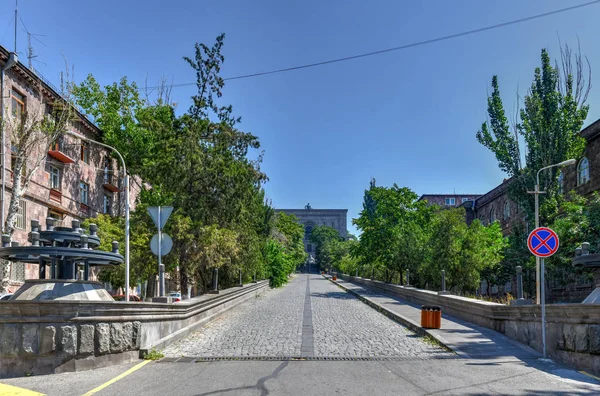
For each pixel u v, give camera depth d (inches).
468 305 614.9
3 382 297.1
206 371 337.7
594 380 307.4
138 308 387.9
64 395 269.3
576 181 1214.3
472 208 2128.4
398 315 697.6
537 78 1171.9
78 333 329.7
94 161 1270.9
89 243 387.2
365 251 1486.2
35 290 344.5
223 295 760.3
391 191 1438.2
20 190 745.6
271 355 408.8
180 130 821.2
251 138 948.0
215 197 816.9
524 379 310.5
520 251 1186.0
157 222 512.1
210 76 960.3
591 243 877.2
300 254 3176.7
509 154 1214.9
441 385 294.7
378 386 292.8
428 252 1211.2
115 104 1238.3
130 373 327.9
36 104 975.0
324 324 650.2
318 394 273.0
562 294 1169.4
